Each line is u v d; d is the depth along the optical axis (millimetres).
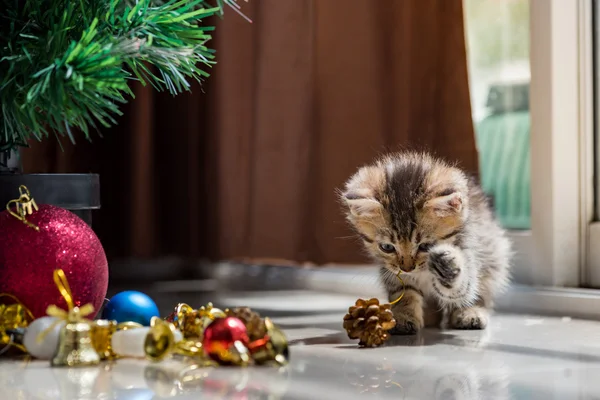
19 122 921
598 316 1050
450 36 1118
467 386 780
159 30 914
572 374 812
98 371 835
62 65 866
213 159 1371
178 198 1421
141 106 1396
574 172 1120
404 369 830
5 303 894
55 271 871
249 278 1460
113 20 916
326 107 1218
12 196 931
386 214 1005
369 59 1186
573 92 1117
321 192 1223
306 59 1247
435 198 985
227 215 1356
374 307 922
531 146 1134
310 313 1119
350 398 752
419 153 1101
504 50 1204
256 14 1308
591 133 1122
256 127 1302
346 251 1213
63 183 951
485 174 1219
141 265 1550
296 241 1260
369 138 1186
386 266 1022
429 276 1010
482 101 1221
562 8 1108
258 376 812
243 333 844
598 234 1104
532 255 1135
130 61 932
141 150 1399
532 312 1101
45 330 854
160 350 841
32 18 933
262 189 1298
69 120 917
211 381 799
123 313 917
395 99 1162
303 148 1250
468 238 999
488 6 1212
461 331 995
